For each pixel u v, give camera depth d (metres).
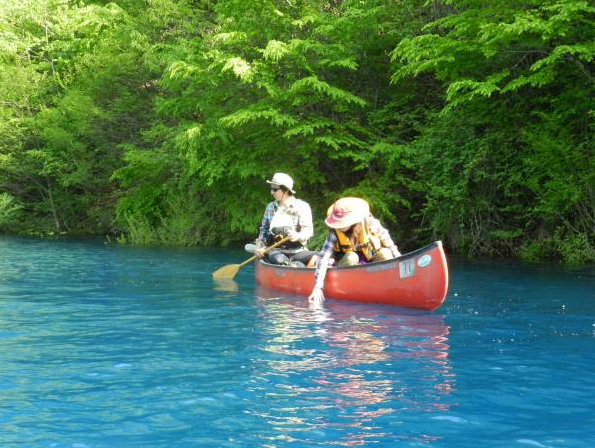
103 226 21.66
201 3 20.50
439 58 11.42
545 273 9.63
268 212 8.51
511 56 11.93
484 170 12.36
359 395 3.50
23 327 5.44
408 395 3.51
